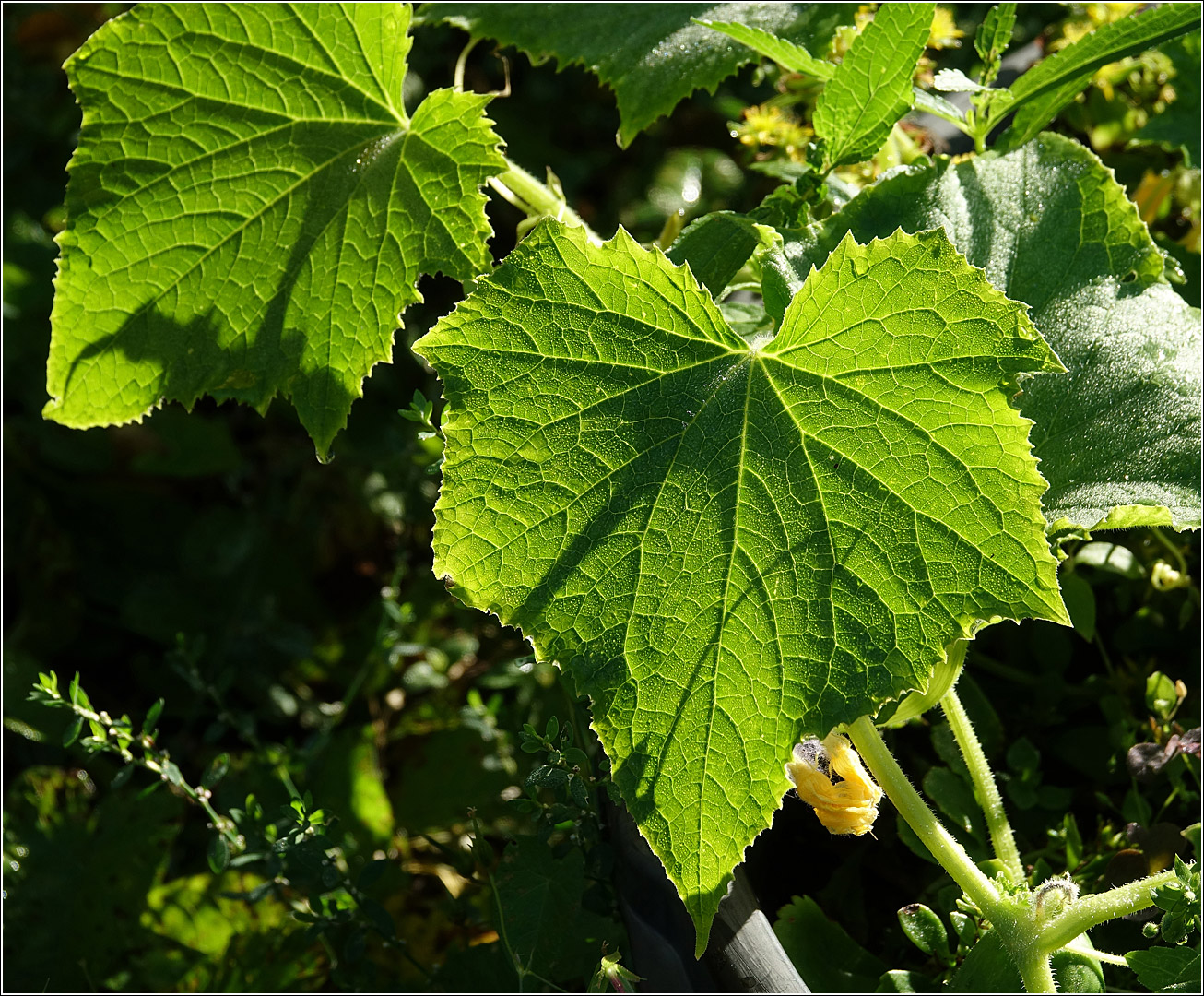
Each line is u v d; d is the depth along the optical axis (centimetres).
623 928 76
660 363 67
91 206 78
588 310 67
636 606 67
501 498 67
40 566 121
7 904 90
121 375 80
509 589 67
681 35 86
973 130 78
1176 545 85
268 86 77
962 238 75
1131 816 79
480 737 99
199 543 119
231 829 84
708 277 74
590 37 87
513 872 79
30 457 131
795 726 67
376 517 122
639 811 67
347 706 98
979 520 66
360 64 77
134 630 118
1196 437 72
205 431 130
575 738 78
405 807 97
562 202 80
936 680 71
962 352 66
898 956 78
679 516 67
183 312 79
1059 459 74
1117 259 75
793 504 67
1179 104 88
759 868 81
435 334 67
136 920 89
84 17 162
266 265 78
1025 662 86
